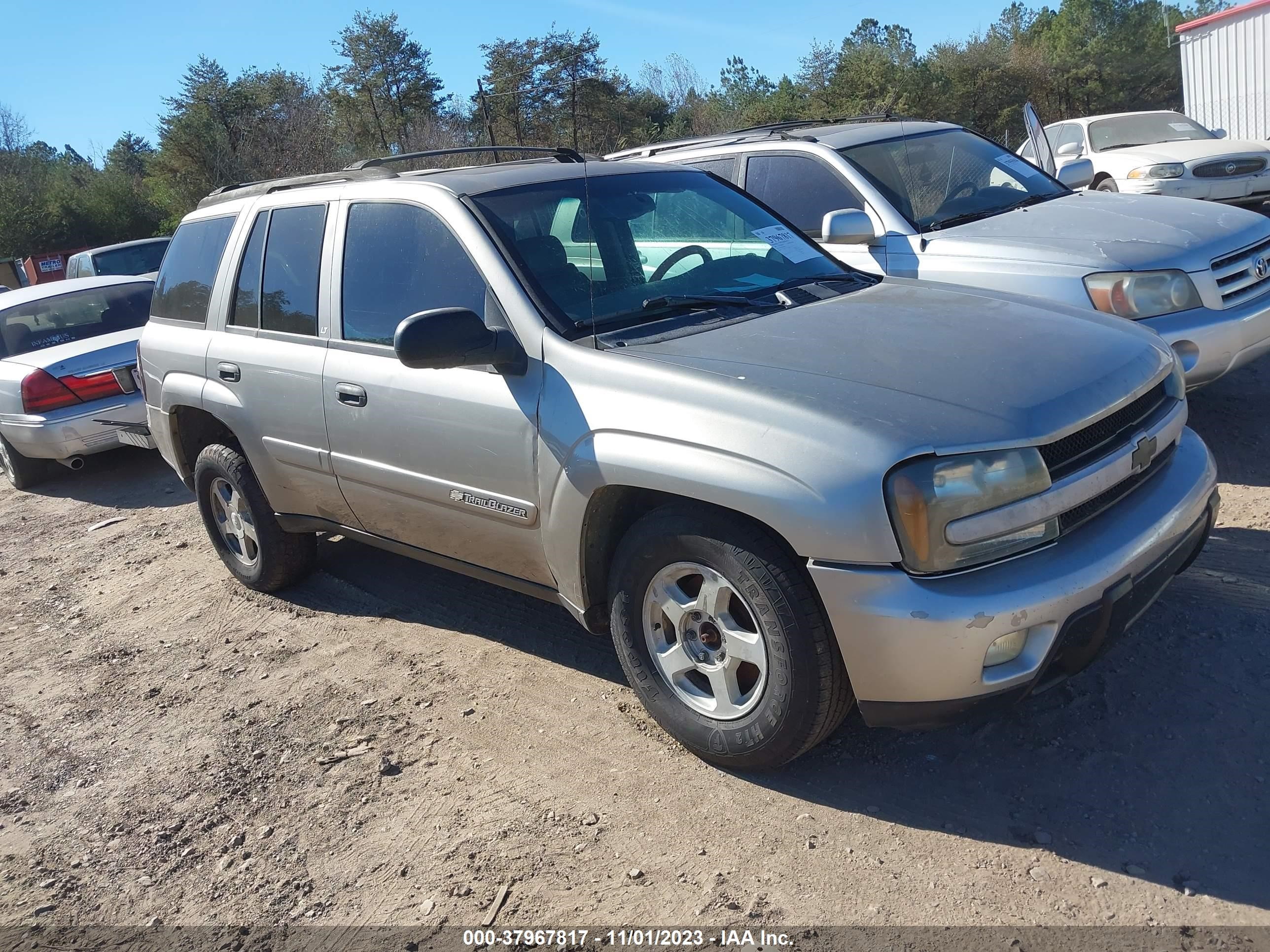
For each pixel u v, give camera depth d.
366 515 4.14
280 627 4.68
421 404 3.61
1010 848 2.63
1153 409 3.10
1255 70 16.33
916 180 5.87
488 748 3.43
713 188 4.28
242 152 39.38
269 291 4.42
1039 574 2.58
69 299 8.54
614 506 3.18
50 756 3.83
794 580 2.71
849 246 5.69
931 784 2.93
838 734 3.21
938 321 3.24
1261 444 5.14
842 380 2.81
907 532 2.52
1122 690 3.22
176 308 5.11
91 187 48.25
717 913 2.55
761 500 2.66
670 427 2.88
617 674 3.80
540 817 3.02
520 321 3.35
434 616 4.55
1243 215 5.33
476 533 3.64
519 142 45.22
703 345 3.13
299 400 4.16
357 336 3.94
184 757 3.67
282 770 3.48
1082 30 42.94
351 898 2.80
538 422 3.23
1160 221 5.25
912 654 2.54
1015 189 6.14
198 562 5.83
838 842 2.74
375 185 4.00
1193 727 3.00
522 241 3.54
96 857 3.15
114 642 4.83
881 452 2.54
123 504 7.47
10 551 6.70
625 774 3.17
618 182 3.99
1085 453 2.76
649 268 3.67
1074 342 3.07
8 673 4.67
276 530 4.80
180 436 5.15
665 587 3.08
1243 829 2.59
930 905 2.48
